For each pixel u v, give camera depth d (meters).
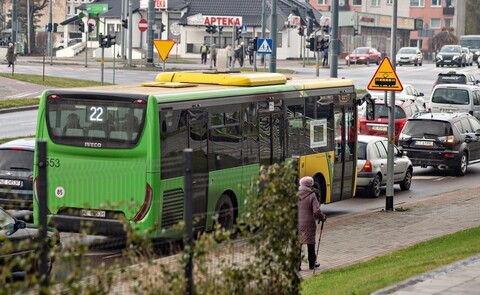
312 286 32.69
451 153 77.06
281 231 25.23
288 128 50.84
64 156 42.06
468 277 31.27
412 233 48.06
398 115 91.38
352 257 41.41
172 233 22.72
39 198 19.64
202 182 43.38
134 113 40.94
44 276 19.14
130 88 44.00
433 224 51.03
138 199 40.38
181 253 22.22
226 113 45.44
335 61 88.50
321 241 45.75
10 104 108.12
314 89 53.47
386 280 31.14
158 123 40.78
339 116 56.22
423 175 79.44
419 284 30.03
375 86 56.97
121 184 38.59
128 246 21.00
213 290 22.70
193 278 22.28
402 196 66.44
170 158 41.44
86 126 41.72
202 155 43.56
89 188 31.16
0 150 49.25
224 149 45.22
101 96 41.41
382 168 66.19
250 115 47.38
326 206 61.88
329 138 55.12
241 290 23.50
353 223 51.75
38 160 19.64
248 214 24.45
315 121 53.53
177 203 42.03
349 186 57.94
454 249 38.50
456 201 60.50
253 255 24.42
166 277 21.58
